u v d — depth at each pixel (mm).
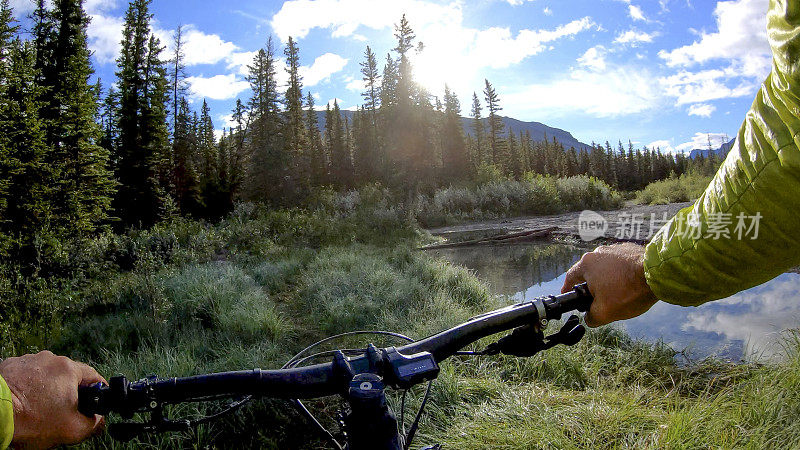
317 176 54031
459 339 1177
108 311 7434
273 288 9242
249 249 13336
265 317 6457
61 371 853
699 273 832
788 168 661
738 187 744
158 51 35031
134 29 34531
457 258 13648
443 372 4289
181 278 8562
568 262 12164
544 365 4789
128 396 959
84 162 19906
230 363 4918
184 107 50750
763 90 719
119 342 5648
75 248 11227
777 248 727
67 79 20625
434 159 49094
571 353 4973
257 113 45188
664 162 105938
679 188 34500
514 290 9336
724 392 4074
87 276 10023
